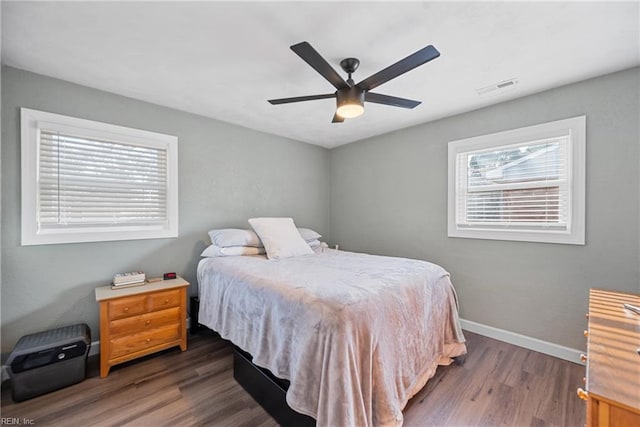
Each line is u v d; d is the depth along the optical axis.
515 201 2.52
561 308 2.25
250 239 2.81
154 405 1.69
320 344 1.28
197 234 2.94
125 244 2.48
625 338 1.02
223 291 2.16
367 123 3.16
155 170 2.67
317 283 1.67
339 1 1.35
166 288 2.29
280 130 3.45
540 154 2.37
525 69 1.98
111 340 2.02
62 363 1.84
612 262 2.03
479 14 1.43
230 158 3.20
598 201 2.07
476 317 2.73
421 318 1.79
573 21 1.48
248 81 2.19
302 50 1.34
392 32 1.58
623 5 1.35
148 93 2.41
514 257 2.49
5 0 1.32
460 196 2.87
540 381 1.92
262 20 1.49
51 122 2.13
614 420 0.69
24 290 2.03
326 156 4.31
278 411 1.54
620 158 1.99
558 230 2.28
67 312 2.20
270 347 1.60
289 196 3.81
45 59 1.88
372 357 1.34
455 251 2.88
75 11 1.41
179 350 2.40
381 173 3.60
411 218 3.27
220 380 1.95
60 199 2.19
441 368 2.09
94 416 1.59
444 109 2.72
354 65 1.84
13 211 1.99
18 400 1.70
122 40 1.67
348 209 4.05
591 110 2.10
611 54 1.79
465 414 1.61
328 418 1.17
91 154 2.32
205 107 2.73
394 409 1.36
